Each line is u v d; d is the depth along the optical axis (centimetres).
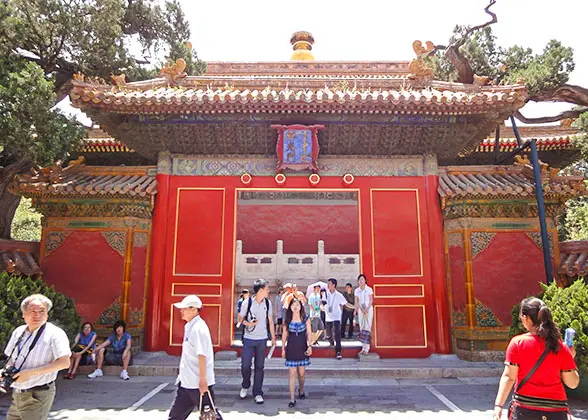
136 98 1145
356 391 952
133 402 856
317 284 1521
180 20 1800
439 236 1269
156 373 1092
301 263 2323
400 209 1292
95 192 1217
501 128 1798
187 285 1248
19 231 2936
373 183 1310
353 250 2588
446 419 764
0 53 1151
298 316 873
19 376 488
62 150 1185
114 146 1652
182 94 1229
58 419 752
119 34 1463
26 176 1240
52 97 1118
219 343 1211
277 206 2653
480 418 771
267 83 1548
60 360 505
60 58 1459
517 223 1233
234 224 1284
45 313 526
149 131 1280
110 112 1200
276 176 1309
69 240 1245
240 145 1317
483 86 1308
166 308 1233
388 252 1264
